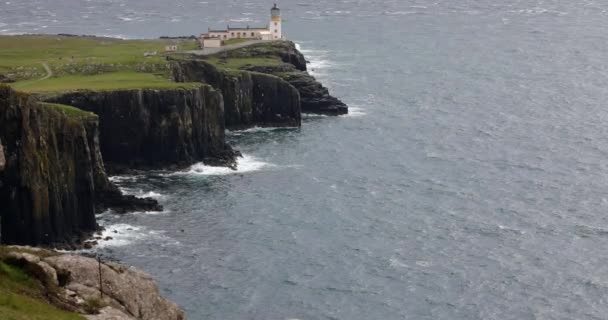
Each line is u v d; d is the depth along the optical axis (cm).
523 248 15075
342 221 16188
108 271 7319
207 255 14438
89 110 18825
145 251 14525
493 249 15012
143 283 7456
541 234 15712
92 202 15675
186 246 14788
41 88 19400
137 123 19112
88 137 16338
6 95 14175
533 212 16838
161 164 19312
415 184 18450
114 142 19125
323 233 15575
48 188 14825
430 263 14388
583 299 13262
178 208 16688
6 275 6881
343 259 14462
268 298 12975
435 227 15962
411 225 16050
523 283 13738
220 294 13038
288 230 15675
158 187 18012
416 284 13612
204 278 13550
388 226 15975
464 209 16938
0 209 14362
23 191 14388
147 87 19375
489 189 18162
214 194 17612
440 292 13362
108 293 7194
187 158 19375
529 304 13062
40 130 14838
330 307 12794
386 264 14300
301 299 13000
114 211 16375
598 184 18550
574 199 17600
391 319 12500
